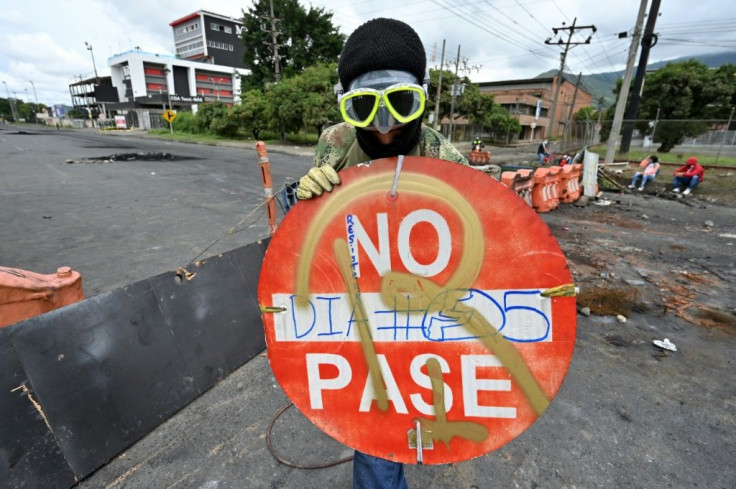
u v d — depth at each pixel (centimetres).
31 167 1241
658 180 1254
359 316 103
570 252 509
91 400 186
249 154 1855
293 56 3509
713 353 280
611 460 187
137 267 423
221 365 246
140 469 183
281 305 106
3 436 158
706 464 185
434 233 95
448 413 105
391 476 121
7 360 166
